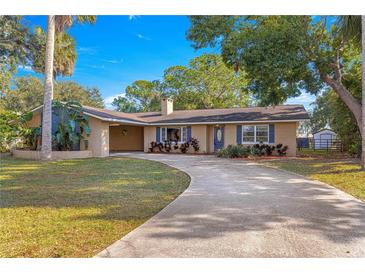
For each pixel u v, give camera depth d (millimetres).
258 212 4508
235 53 12703
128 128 22891
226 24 14062
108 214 4480
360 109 12141
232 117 17906
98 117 15281
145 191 6262
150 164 11617
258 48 11438
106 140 16203
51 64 13047
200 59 31641
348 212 4488
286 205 4934
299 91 13148
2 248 3207
